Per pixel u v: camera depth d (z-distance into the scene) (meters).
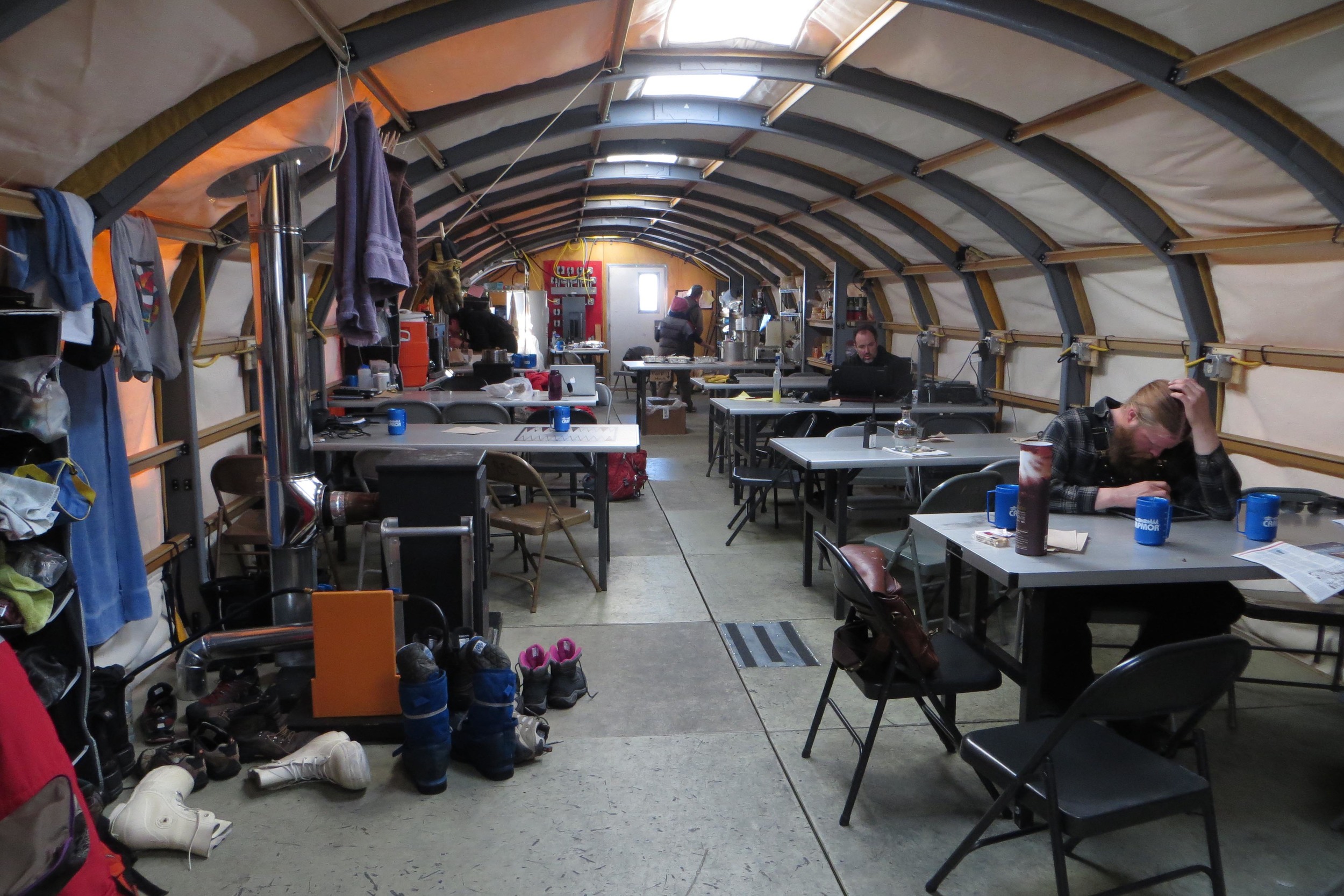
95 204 2.90
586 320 18.97
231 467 4.43
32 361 2.42
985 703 3.59
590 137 6.68
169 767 2.89
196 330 4.25
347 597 3.19
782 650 4.12
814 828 2.72
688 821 2.76
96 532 3.16
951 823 2.75
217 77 2.89
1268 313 4.57
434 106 4.43
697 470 8.55
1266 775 3.02
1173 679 2.03
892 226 7.75
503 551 5.79
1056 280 6.32
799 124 5.89
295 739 3.16
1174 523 3.08
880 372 7.40
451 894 2.42
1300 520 3.15
